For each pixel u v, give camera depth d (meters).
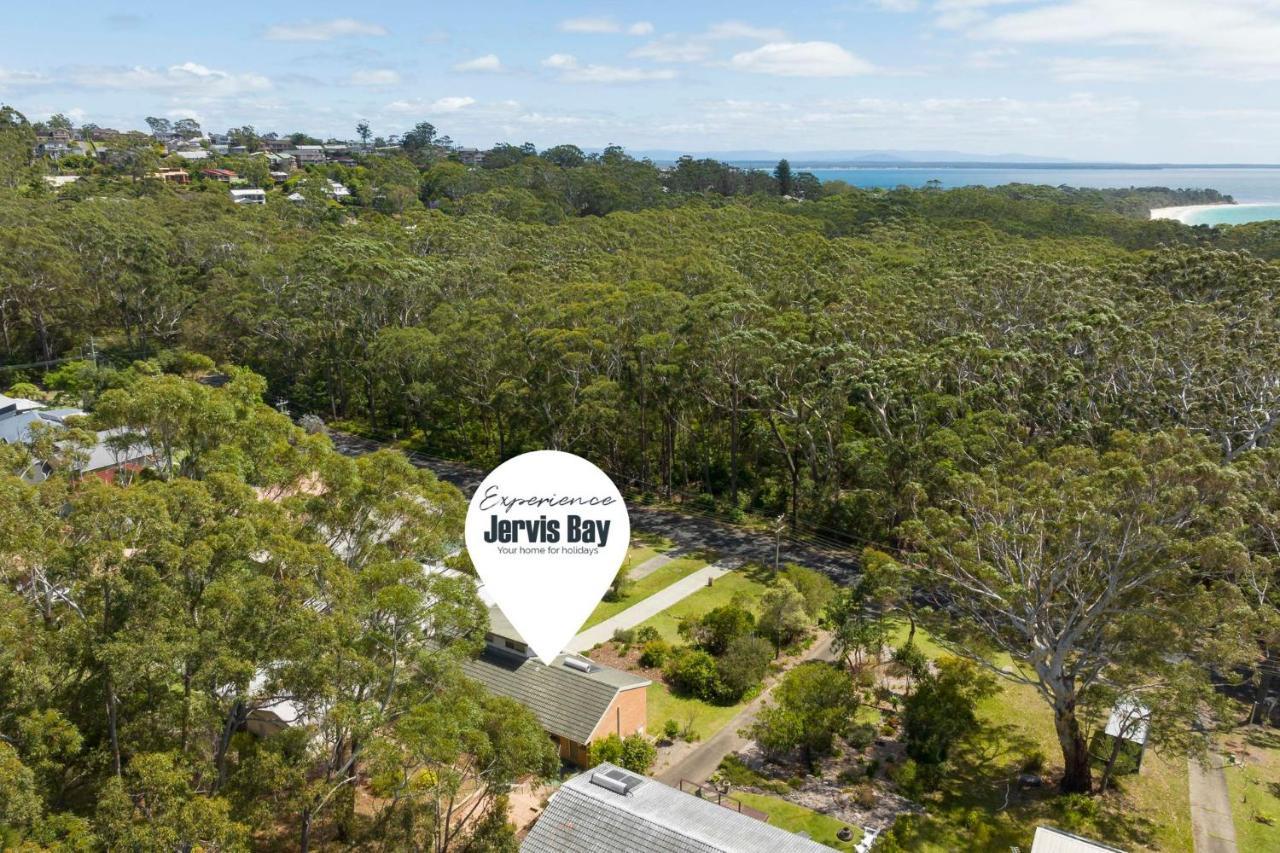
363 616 22.41
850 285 71.44
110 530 21.92
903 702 35.41
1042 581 31.31
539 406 59.06
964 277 70.38
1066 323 56.19
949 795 31.11
